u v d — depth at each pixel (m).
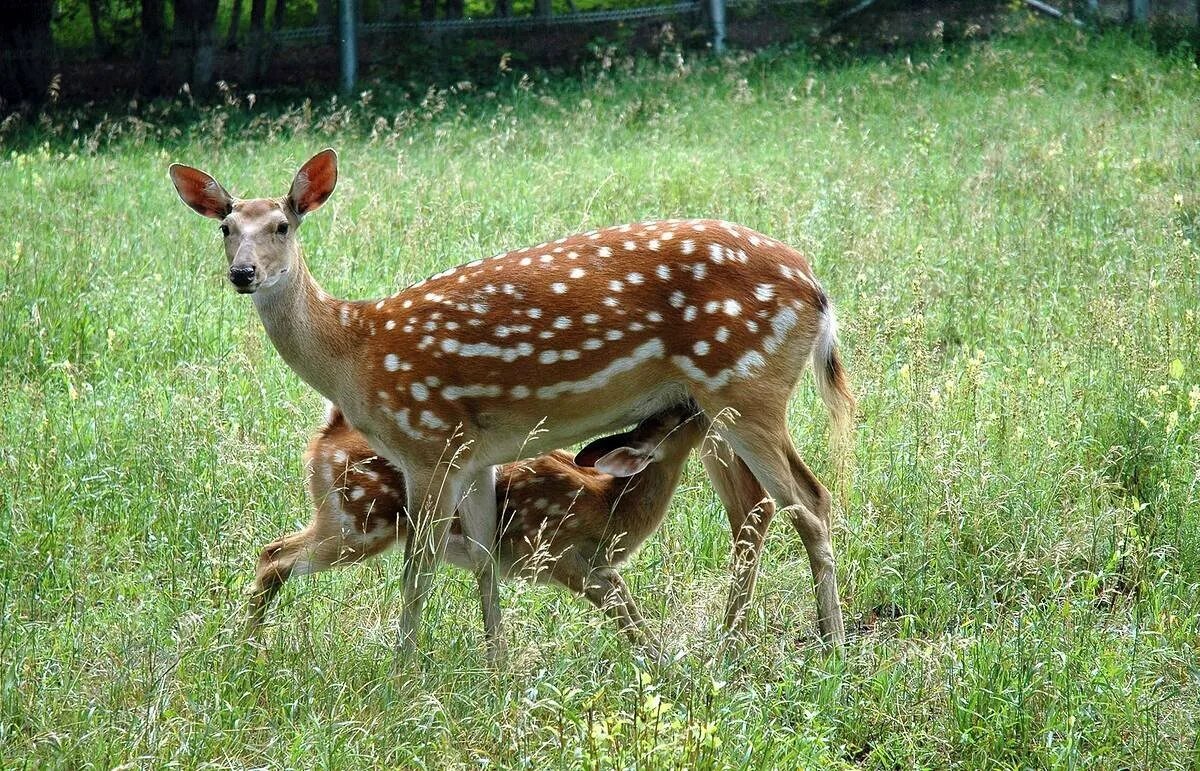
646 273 9.52
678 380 9.67
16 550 10.16
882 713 8.42
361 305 9.91
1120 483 10.90
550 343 9.49
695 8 32.53
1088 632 9.05
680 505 11.23
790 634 9.71
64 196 20.47
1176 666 8.71
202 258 17.03
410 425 9.65
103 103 30.89
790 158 21.62
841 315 14.26
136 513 10.78
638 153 22.77
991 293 15.14
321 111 28.86
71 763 7.54
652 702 7.41
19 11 31.39
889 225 17.19
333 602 9.46
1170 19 31.03
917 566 10.18
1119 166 19.98
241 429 11.89
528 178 20.98
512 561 10.28
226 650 8.74
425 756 7.84
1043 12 31.91
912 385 12.02
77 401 12.84
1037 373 12.54
